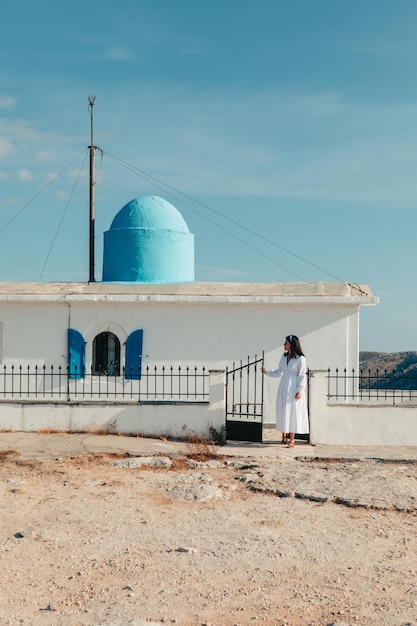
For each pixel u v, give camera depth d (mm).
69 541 7852
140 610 6027
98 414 14281
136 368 17312
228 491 10016
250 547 7660
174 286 18578
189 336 17344
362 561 7254
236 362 17234
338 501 9453
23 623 5758
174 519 8680
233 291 17703
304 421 13336
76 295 17219
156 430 14086
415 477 10805
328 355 17109
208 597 6309
